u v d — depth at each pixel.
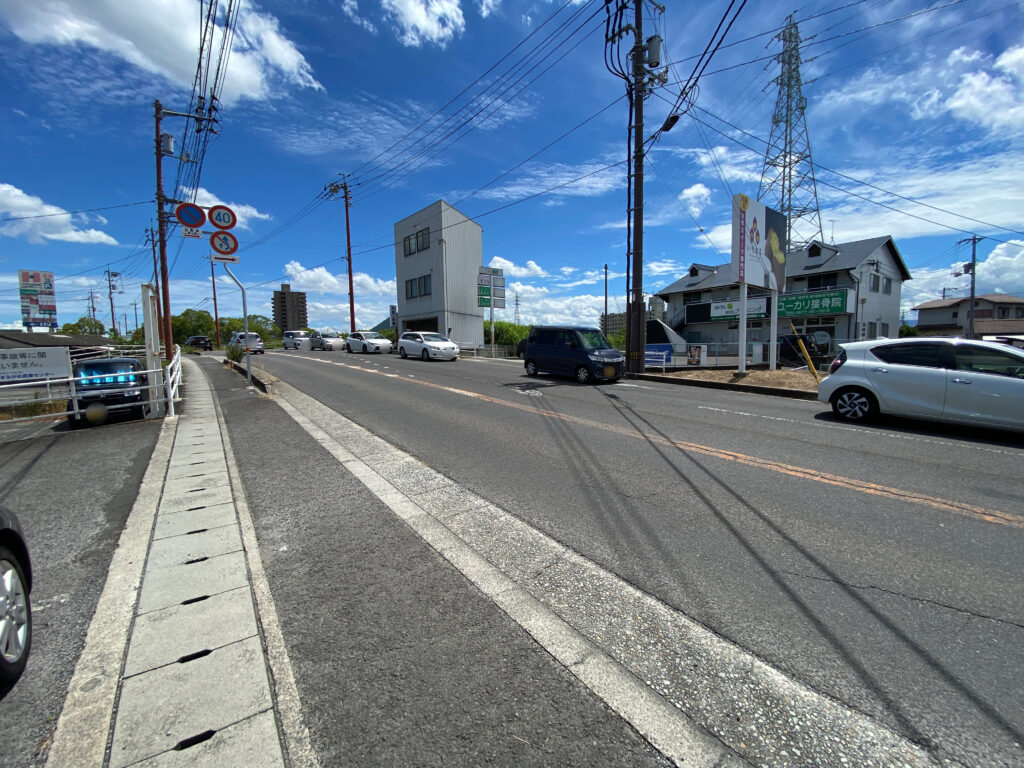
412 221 34.09
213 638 2.49
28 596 2.42
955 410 6.94
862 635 2.48
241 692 2.11
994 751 1.79
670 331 29.83
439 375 16.33
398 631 2.54
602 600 2.83
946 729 1.89
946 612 2.67
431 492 4.71
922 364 7.35
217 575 3.15
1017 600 2.79
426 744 1.84
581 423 7.95
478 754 1.80
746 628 2.55
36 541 3.71
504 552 3.44
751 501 4.35
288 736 1.88
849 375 7.98
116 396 9.17
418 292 34.03
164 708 2.02
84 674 2.23
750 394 11.93
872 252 29.55
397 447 6.51
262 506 4.38
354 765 1.75
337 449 6.44
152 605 2.80
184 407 10.29
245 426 8.08
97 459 6.14
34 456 6.32
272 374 17.39
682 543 3.54
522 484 4.90
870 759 1.76
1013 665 2.25
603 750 1.82
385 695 2.09
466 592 2.92
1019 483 4.79
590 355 13.86
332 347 35.25
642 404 10.00
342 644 2.44
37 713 2.01
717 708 2.01
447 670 2.24
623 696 2.08
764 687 2.13
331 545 3.58
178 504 4.45
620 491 4.65
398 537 3.71
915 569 3.14
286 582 3.06
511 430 7.45
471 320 33.88
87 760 1.77
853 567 3.17
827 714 1.98
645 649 2.39
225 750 1.81
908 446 6.30
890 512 4.07
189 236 10.60
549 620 2.63
